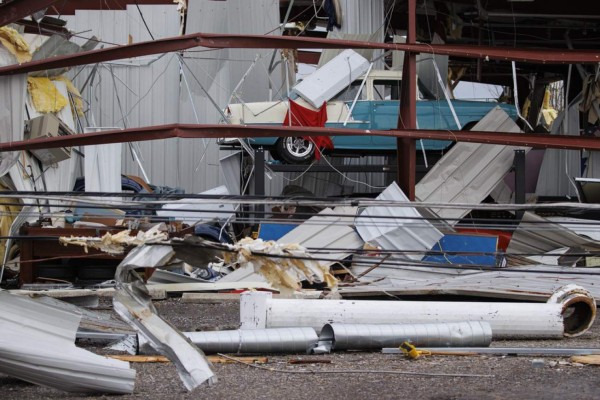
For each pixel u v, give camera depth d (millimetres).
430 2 29047
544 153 26531
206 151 26656
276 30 23266
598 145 19938
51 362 8062
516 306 11938
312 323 11516
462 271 18547
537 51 19875
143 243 8781
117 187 21172
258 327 11461
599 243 19547
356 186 26234
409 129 19422
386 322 11602
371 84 22516
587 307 12320
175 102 26016
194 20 23312
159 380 9008
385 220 19031
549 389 8586
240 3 23203
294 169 22281
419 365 9883
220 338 10430
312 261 9305
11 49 21219
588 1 28906
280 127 17984
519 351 10586
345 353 10750
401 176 20469
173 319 13992
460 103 22844
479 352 10625
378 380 9055
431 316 11688
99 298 16578
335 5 24484
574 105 27906
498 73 31688
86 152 21062
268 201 12391
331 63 22453
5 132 17984
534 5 28859
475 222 20906
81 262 18453
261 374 9367
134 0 27578
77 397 8180
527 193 25672
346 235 19250
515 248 20312
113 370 8266
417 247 18844
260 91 24000
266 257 9172
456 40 30391
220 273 18969
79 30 26188
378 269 18578
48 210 19438
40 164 20938
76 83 25859
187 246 8852
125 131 17219
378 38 24344
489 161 21656
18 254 19312
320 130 18359
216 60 24547
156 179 26531
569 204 13242
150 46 17672
